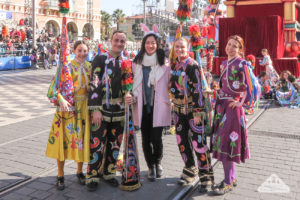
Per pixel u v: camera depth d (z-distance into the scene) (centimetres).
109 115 352
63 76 341
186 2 361
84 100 353
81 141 347
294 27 1534
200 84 338
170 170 406
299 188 350
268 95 1010
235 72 325
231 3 1612
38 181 371
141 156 466
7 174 390
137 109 363
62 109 333
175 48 346
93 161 347
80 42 355
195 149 348
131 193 341
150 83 357
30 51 2225
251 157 453
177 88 352
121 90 358
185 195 339
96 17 4262
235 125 325
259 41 1442
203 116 342
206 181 347
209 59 560
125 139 350
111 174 365
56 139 346
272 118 724
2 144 512
